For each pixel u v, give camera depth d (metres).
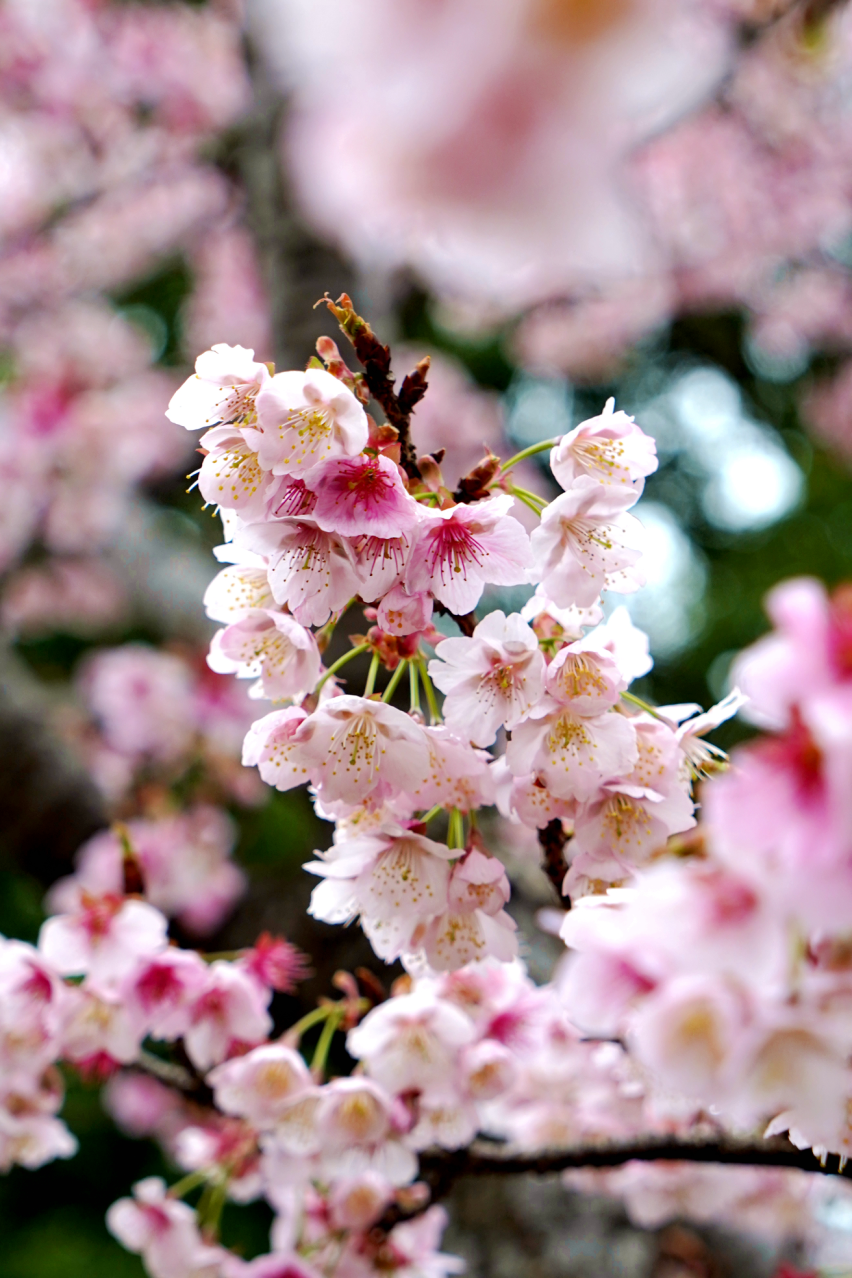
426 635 0.81
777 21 1.52
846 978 0.70
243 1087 0.88
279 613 0.81
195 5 2.37
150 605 2.14
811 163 2.68
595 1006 0.73
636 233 0.42
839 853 0.67
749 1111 0.69
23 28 2.35
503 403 3.54
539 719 0.80
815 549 3.45
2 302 2.77
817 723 0.62
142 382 2.61
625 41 0.32
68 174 2.67
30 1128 0.92
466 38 0.32
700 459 3.61
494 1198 1.05
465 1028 0.85
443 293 2.19
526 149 0.33
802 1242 1.14
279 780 0.80
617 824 0.81
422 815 0.85
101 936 0.89
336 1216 0.90
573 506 0.80
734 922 0.69
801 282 3.09
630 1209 0.99
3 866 1.95
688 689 3.34
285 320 1.34
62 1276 2.08
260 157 1.42
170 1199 0.94
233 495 0.79
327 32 0.32
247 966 0.90
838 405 3.31
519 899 1.14
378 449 0.79
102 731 1.87
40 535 2.35
